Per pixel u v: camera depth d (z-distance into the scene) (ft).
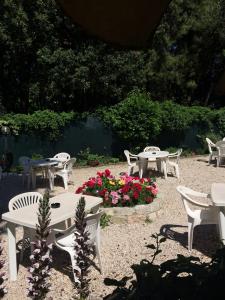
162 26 60.49
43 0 50.70
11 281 14.74
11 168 41.75
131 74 52.95
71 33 53.21
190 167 40.78
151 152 35.40
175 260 5.41
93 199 17.22
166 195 27.78
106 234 19.62
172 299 4.71
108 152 47.34
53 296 13.29
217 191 17.80
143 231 20.01
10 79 59.98
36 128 43.29
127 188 21.75
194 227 18.69
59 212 15.17
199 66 68.54
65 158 36.81
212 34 66.18
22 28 50.21
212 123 53.06
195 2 63.62
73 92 53.26
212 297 4.61
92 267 15.67
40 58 51.88
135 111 45.55
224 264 4.91
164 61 63.87
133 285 5.14
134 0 6.95
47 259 8.61
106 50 50.65
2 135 42.14
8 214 15.12
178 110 49.52
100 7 7.00
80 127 46.11
